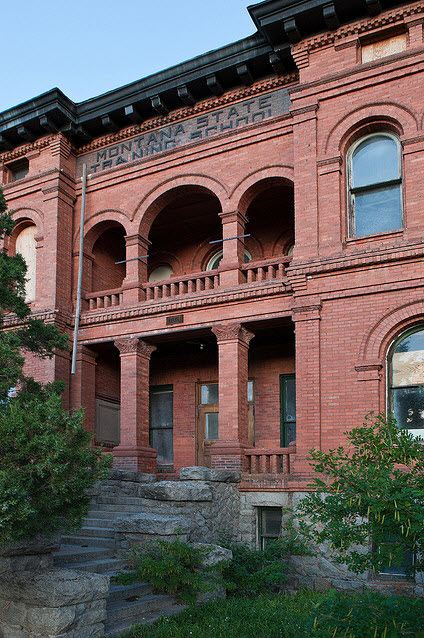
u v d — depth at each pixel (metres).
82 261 17.03
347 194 13.70
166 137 16.84
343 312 12.80
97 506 13.10
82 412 7.94
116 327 16.42
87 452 7.87
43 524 7.71
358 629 5.82
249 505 13.16
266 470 13.63
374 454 7.21
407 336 12.50
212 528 12.05
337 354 12.67
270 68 15.49
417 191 12.58
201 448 17.89
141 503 13.07
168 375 18.70
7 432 7.41
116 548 10.49
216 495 12.42
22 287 10.21
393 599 6.23
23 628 7.54
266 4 13.89
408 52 13.14
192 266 18.98
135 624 8.33
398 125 13.30
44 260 17.14
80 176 18.06
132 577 9.37
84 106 17.22
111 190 17.41
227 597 10.59
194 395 18.20
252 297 14.44
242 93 15.79
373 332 12.44
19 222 18.27
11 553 7.99
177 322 15.46
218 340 14.77
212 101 16.17
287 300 14.05
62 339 10.59
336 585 11.30
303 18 13.95
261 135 15.30
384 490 6.44
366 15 13.78
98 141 17.86
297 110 14.17
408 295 12.25
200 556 9.90
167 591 9.69
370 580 11.19
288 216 17.58
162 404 18.88
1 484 6.92
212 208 18.03
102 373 17.89
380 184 13.39
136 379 15.86
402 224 12.98
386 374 12.45
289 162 14.83
